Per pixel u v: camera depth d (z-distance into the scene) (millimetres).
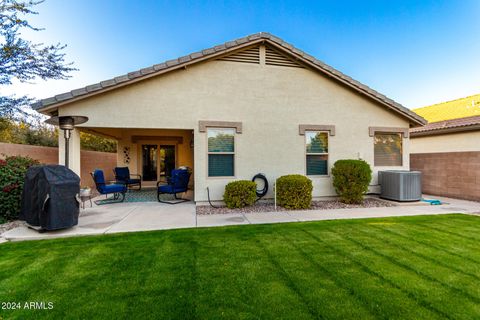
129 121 7859
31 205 5180
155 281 3193
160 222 6082
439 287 3029
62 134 7840
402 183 8547
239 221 6207
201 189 8242
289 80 8906
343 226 5734
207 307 2650
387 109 9664
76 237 4977
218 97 8383
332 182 9141
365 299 2787
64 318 2475
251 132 8594
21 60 8805
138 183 12234
